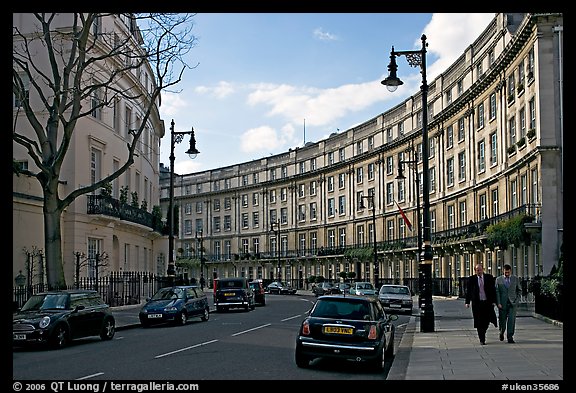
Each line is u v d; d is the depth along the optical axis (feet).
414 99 201.26
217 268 326.03
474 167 153.17
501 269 134.10
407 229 204.85
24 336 52.26
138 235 142.61
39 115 107.55
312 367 43.65
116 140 127.95
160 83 81.25
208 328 77.61
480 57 149.18
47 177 77.36
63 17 107.76
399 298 110.83
